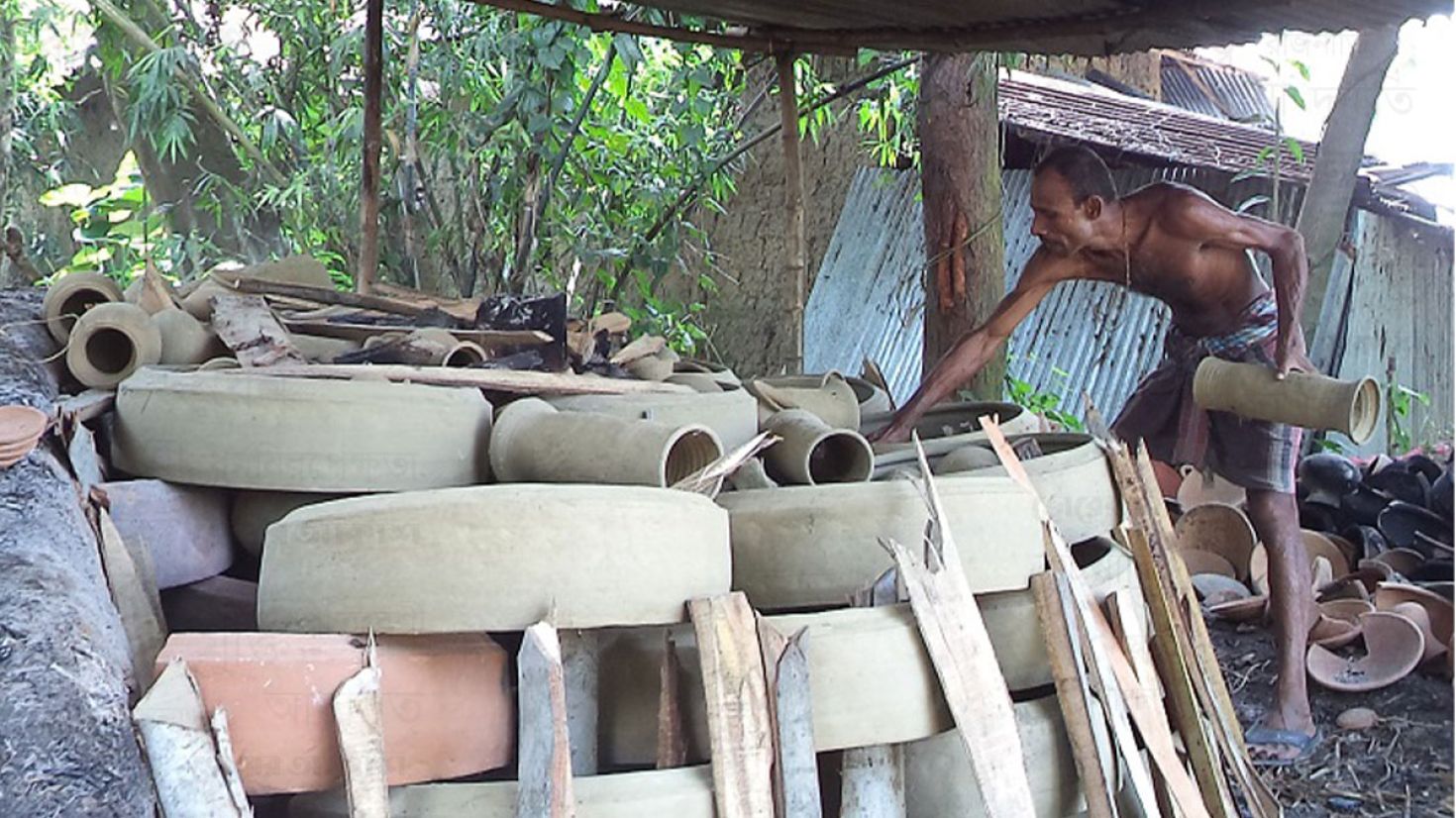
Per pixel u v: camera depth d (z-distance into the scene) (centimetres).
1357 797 420
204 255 798
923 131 616
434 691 213
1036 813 266
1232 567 607
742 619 229
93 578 207
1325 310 869
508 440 279
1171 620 317
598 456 263
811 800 222
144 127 777
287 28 767
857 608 250
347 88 775
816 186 997
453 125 708
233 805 184
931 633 243
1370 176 845
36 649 173
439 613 212
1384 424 909
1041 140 838
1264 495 452
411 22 686
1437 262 926
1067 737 273
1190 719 311
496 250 715
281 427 269
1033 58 1072
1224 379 436
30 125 812
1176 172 886
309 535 220
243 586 282
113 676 181
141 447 279
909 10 495
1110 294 895
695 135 734
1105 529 327
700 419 316
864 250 967
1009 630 276
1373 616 517
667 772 221
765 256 1000
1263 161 800
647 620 222
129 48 816
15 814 151
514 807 210
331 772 201
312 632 219
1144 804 268
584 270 776
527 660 208
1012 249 918
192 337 327
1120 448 336
